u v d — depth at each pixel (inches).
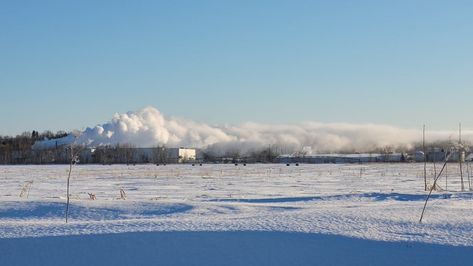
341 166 3398.1
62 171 2561.5
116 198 870.4
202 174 2101.4
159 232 370.0
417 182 1453.0
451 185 1255.5
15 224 421.4
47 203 635.5
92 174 2165.4
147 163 4537.4
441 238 360.2
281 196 914.7
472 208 515.8
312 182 1501.0
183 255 311.7
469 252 321.4
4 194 1011.9
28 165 4106.8
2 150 4864.7
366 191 1057.5
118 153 4832.7
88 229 387.9
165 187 1283.2
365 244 342.0
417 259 305.9
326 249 327.9
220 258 306.2
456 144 673.0
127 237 352.5
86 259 304.2
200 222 422.6
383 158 5017.2
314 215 451.5
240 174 2112.5
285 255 313.3
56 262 299.0
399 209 489.7
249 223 414.3
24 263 297.4
